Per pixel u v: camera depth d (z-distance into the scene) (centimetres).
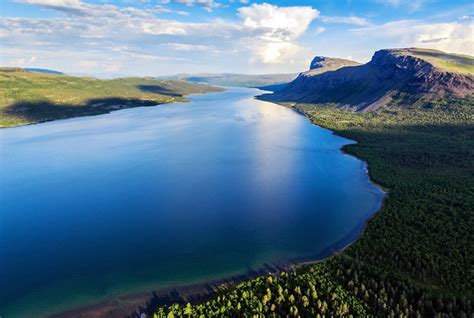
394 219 10869
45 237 10481
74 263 9075
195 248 9750
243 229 10881
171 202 13038
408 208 11681
